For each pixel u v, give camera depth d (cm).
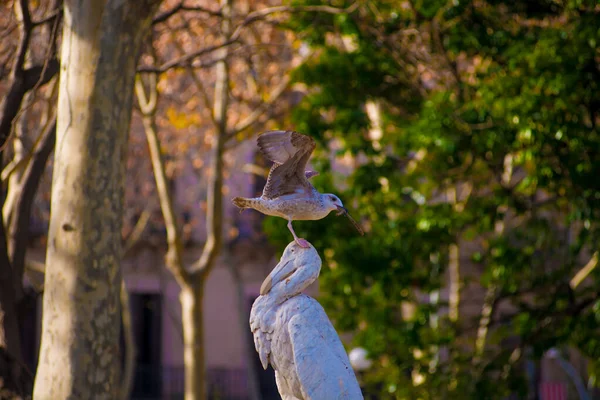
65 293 1226
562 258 1942
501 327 1739
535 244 1738
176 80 2442
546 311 1634
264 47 2030
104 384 1238
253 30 2092
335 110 1777
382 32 1728
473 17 1644
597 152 1474
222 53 2094
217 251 2066
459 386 1664
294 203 731
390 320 1705
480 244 2191
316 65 1736
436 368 1686
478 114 1557
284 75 2259
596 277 1666
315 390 652
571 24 1540
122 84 1262
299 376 657
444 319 1758
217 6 2198
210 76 2416
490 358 1703
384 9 1722
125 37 1255
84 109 1238
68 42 1259
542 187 1545
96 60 1241
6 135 1377
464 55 1953
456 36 1653
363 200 1708
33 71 1387
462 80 1812
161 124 2448
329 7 1684
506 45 1603
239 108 2389
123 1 1248
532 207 1720
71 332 1223
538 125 1445
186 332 2059
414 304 1991
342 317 1727
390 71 1720
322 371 655
